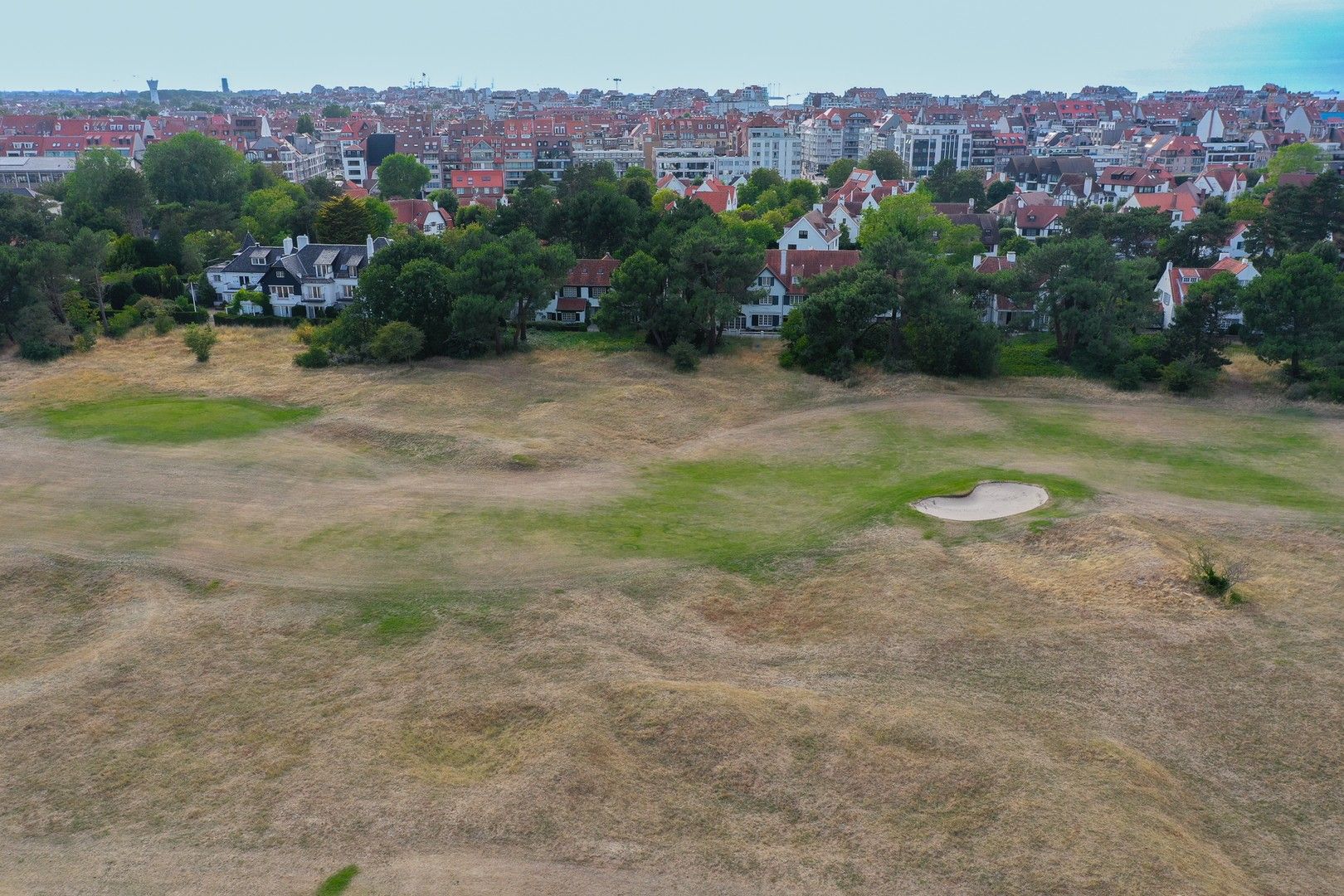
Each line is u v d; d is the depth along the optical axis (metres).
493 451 65.88
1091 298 84.81
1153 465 64.44
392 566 49.19
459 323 87.25
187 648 41.16
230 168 165.88
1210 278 95.38
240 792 31.88
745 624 44.25
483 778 32.28
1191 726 35.44
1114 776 31.95
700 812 30.56
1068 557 49.69
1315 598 44.38
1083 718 35.84
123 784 32.56
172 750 34.34
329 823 30.17
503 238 98.44
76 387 80.38
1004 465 64.38
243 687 38.38
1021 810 30.02
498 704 36.28
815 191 164.88
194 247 127.12
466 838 29.41
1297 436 70.50
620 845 29.08
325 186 156.38
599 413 75.50
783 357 90.75
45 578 47.41
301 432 70.44
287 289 110.06
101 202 144.88
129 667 39.56
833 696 37.09
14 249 97.69
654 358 92.25
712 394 82.06
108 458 64.19
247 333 102.56
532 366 89.12
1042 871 27.62
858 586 47.06
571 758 32.53
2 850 29.52
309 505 57.03
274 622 43.50
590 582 47.75
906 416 75.75
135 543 51.44
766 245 128.62
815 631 43.25
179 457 64.56
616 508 57.50
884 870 28.03
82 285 104.25
